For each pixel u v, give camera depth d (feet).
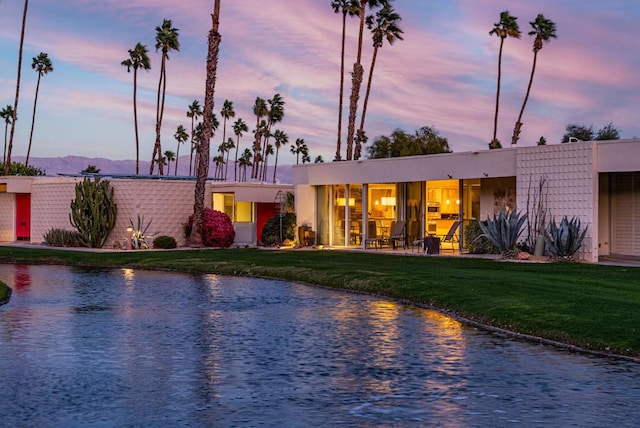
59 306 53.01
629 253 78.59
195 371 32.55
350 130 150.82
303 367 33.30
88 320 46.50
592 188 74.59
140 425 24.85
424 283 58.34
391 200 102.99
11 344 38.55
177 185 121.90
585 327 39.32
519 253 77.46
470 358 35.04
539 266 71.31
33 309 51.42
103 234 118.52
